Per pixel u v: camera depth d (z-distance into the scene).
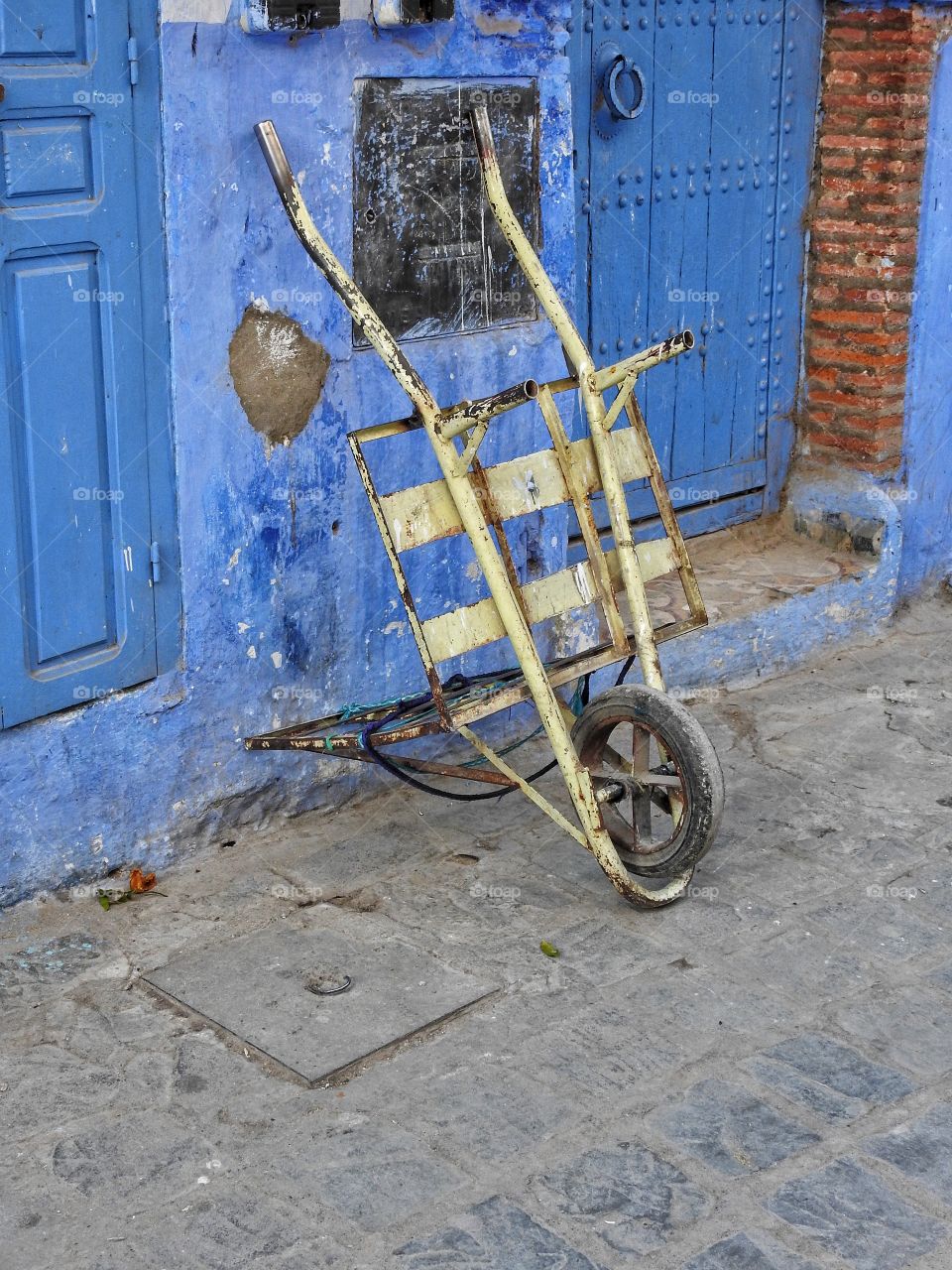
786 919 4.17
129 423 3.96
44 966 3.85
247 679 4.40
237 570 4.29
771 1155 3.23
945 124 6.11
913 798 4.91
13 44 3.51
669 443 6.02
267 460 4.28
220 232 4.03
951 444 6.62
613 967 3.91
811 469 6.52
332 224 4.27
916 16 5.82
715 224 5.93
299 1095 3.39
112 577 4.02
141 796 4.23
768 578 6.12
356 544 4.57
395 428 3.86
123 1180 3.12
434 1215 3.03
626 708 4.07
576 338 4.14
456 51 4.45
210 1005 3.70
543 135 4.77
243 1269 2.88
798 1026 3.70
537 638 5.18
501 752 4.68
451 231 4.58
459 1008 3.71
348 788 4.74
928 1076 3.52
